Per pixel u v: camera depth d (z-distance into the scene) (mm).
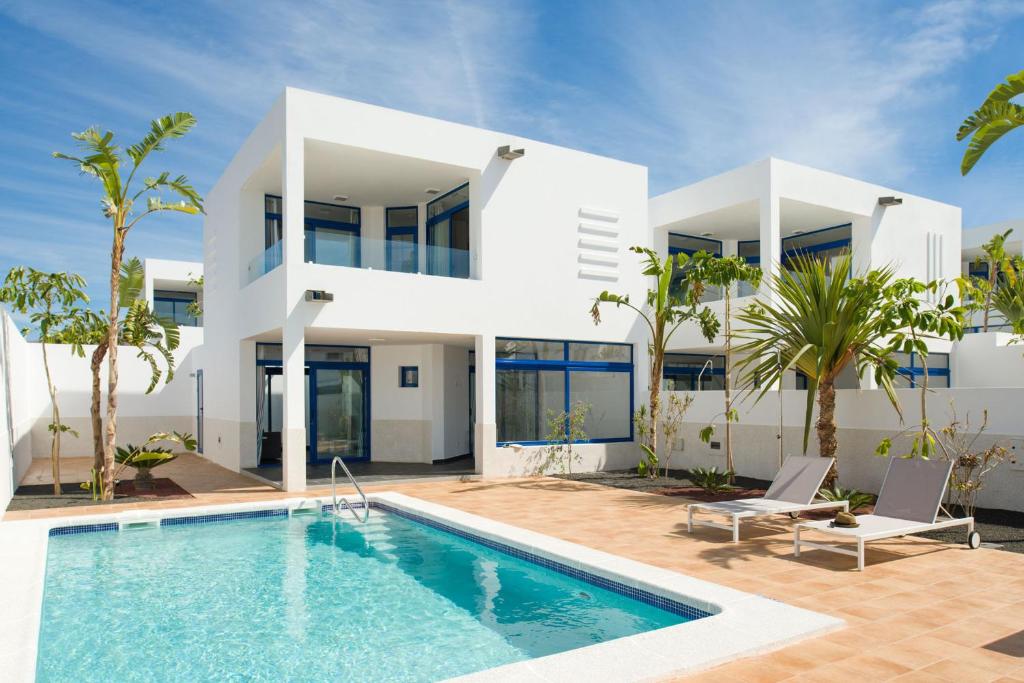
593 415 16516
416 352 17328
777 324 11266
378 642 5766
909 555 7594
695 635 4973
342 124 13195
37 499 11914
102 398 20719
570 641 5734
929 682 4309
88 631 6098
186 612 6598
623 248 16906
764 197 16875
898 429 11250
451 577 7715
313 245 13156
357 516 10758
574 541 8367
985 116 10117
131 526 10367
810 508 8562
